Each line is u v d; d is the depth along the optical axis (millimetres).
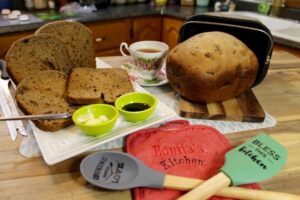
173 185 322
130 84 510
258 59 533
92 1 1326
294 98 552
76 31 562
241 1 1438
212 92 484
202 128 438
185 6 1495
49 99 449
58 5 1359
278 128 458
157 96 541
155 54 554
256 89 583
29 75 479
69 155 359
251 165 340
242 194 311
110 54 1320
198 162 371
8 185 333
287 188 340
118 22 1280
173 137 415
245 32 523
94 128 380
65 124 408
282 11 1286
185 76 482
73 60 566
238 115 471
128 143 401
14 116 410
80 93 452
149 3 1548
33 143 404
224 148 397
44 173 354
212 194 308
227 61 476
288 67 693
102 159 352
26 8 1287
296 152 401
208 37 493
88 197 321
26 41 487
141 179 326
